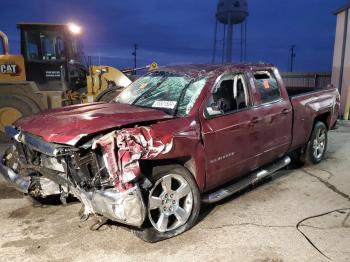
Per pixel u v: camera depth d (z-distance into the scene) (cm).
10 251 330
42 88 888
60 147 314
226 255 320
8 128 412
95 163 315
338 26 1324
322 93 595
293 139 516
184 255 321
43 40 869
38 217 404
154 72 480
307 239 347
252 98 436
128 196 299
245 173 446
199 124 365
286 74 1650
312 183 512
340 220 390
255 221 387
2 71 859
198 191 367
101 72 910
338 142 789
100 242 344
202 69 427
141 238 340
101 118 338
